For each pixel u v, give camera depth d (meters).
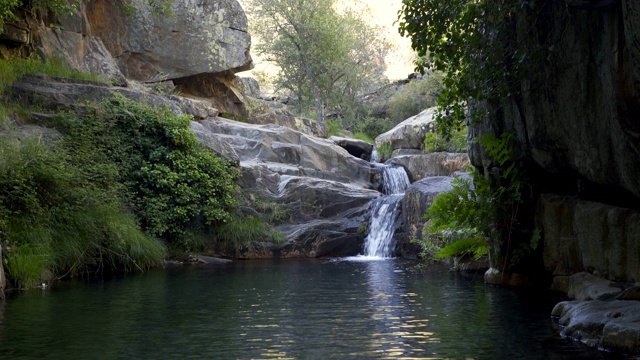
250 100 26.41
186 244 17.48
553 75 8.45
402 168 23.34
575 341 6.99
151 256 15.32
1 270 10.57
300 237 18.50
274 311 8.98
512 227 11.22
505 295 10.23
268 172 20.23
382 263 16.14
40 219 12.99
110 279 12.87
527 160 10.54
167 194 17.73
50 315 8.70
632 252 8.34
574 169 9.04
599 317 7.09
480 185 11.36
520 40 8.55
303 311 8.97
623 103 6.74
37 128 16.44
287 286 11.64
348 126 34.84
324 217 19.62
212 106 23.95
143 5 23.23
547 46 8.35
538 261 11.23
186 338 7.25
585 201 9.60
